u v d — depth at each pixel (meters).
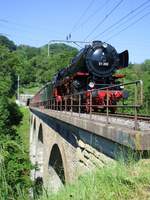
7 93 62.53
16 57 124.12
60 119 18.12
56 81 25.58
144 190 6.85
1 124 33.50
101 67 18.33
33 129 49.22
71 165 15.70
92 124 10.89
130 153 7.84
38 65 135.00
